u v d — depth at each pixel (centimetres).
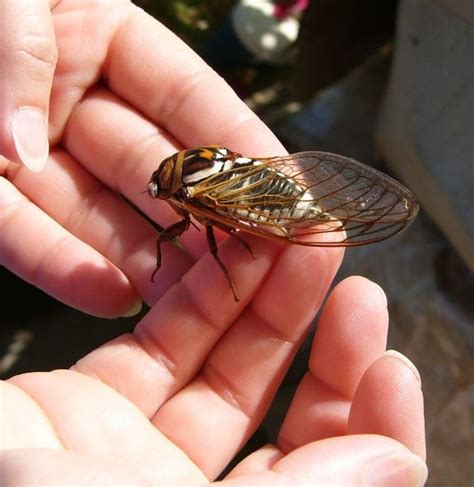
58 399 11
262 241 14
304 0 29
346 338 13
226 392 14
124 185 17
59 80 16
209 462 13
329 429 13
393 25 27
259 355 14
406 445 12
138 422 12
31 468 9
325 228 13
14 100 13
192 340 14
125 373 14
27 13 13
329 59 27
